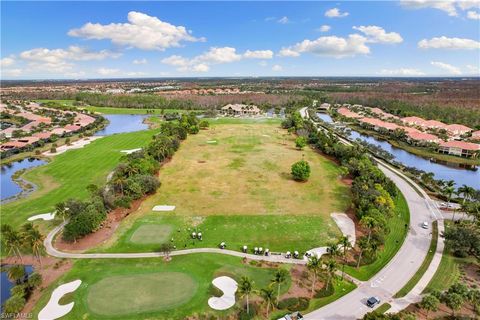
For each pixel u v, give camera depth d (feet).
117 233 248.52
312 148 503.20
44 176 378.12
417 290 185.26
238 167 405.59
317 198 313.12
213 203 301.02
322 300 177.27
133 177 315.99
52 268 206.39
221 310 169.27
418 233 250.37
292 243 234.38
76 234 233.55
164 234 246.88
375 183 318.04
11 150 476.95
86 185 344.49
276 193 324.60
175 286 186.70
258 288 184.24
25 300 176.86
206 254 219.41
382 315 146.51
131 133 606.14
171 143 467.52
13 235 202.49
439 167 441.27
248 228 255.29
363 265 209.77
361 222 239.09
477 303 169.68
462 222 258.57
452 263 211.82
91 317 163.94
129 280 192.24
